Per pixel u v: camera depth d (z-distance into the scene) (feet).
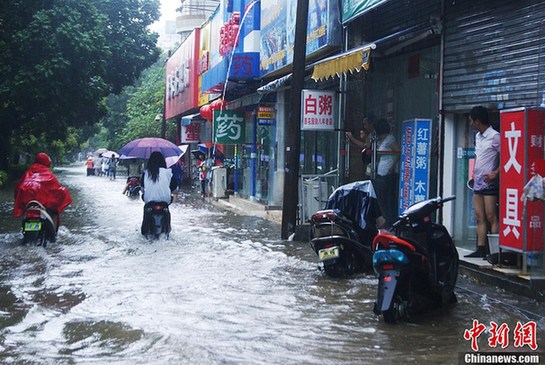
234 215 53.16
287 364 14.98
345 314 19.76
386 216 33.24
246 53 57.77
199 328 17.95
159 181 36.73
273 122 57.67
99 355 15.55
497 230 25.34
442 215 29.99
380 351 16.01
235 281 24.68
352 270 26.16
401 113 36.11
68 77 62.80
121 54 87.20
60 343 16.51
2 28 61.82
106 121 195.83
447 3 28.89
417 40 31.58
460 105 28.04
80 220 47.57
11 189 84.64
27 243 33.06
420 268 19.02
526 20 23.89
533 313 19.70
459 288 23.25
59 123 77.87
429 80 32.89
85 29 64.39
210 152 79.97
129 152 54.70
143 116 145.28
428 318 19.31
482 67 26.53
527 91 23.76
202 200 72.64
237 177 72.54
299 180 39.40
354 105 38.47
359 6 35.70
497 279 23.25
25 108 68.74
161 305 20.61
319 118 38.55
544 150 21.65
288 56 48.60
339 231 25.77
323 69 34.32
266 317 19.29
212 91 68.64
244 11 61.67
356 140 36.65
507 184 22.62
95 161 165.89
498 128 26.07
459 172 29.48
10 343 16.49
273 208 55.01
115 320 18.72
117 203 64.80
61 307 20.30
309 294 22.54
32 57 61.82
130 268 27.30
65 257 30.01
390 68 37.47
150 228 36.55
